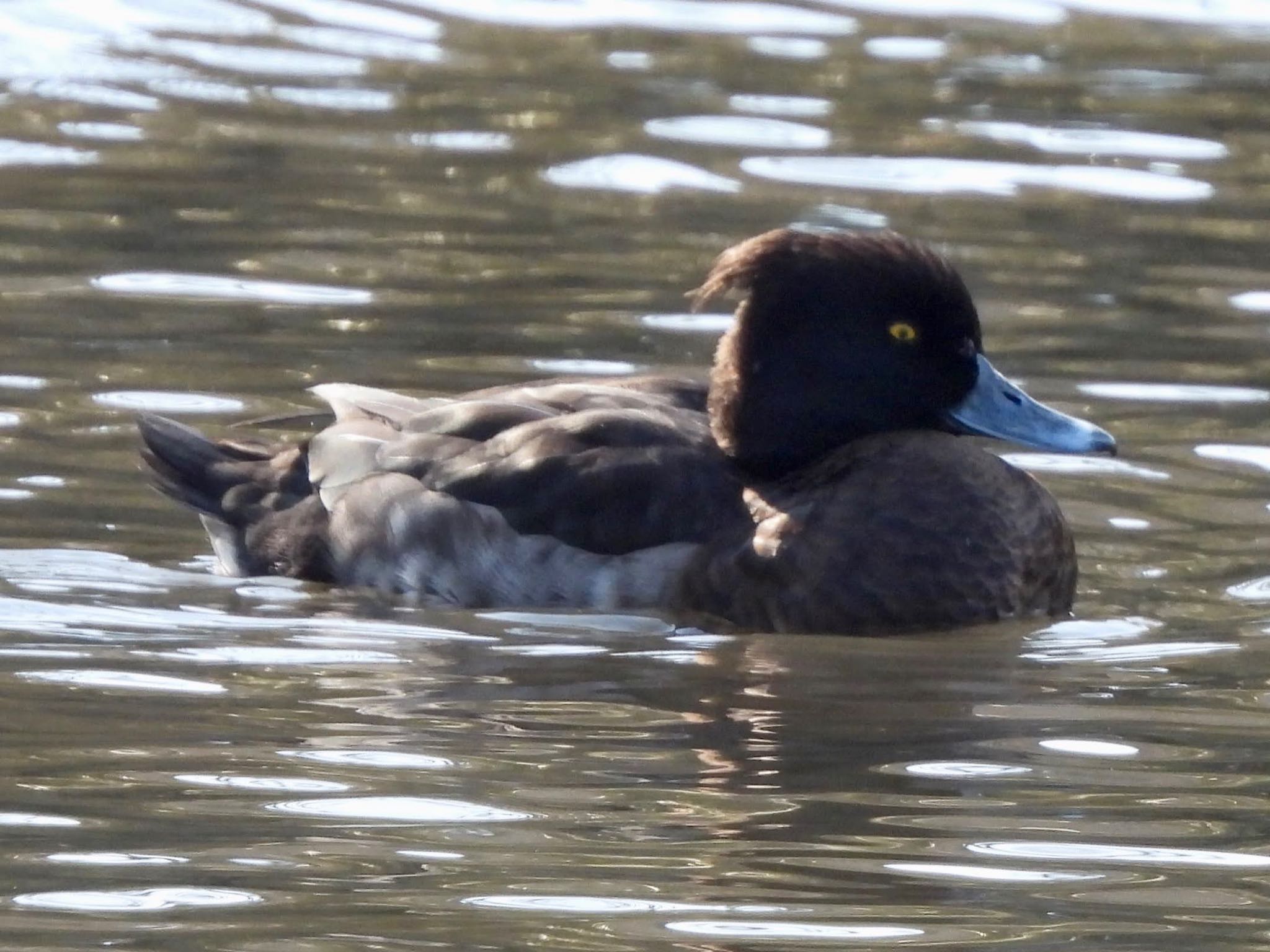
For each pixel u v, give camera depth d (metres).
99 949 7.22
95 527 11.63
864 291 11.42
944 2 23.12
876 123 19.34
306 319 14.52
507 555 11.02
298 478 11.69
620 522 10.97
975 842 8.17
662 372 13.67
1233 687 9.83
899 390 11.48
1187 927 7.48
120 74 20.50
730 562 10.79
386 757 8.86
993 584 10.88
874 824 8.30
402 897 7.62
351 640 10.35
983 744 9.14
